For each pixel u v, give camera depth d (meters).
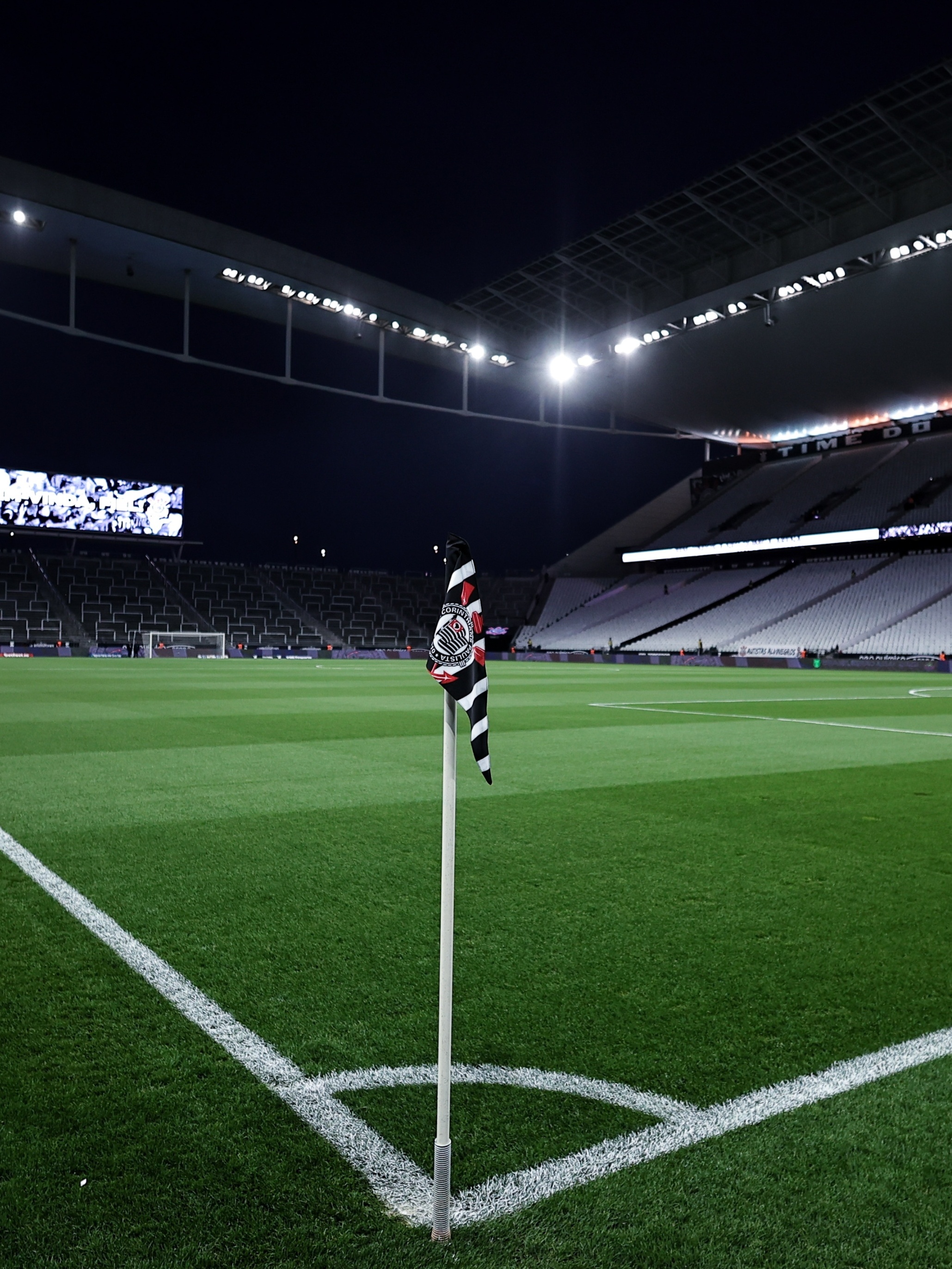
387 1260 1.93
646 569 65.31
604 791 7.81
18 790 7.69
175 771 8.72
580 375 49.34
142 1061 2.84
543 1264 1.92
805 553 55.12
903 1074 2.80
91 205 32.41
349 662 46.00
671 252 38.06
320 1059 2.87
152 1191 2.17
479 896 4.73
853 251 34.12
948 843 6.00
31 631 52.22
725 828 6.39
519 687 24.06
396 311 40.78
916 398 50.12
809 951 3.94
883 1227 2.06
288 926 4.22
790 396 50.75
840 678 30.77
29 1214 2.07
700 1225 2.06
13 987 3.45
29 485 54.34
